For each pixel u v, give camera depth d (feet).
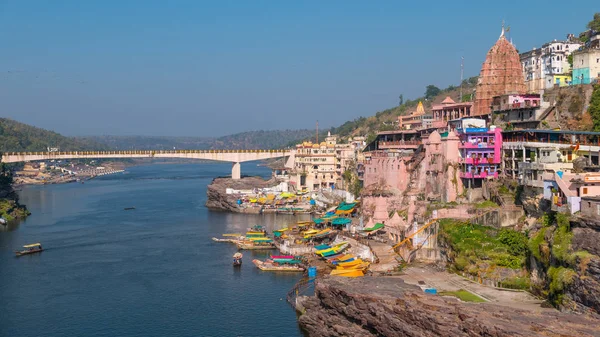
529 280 258.78
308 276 331.16
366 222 403.95
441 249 305.73
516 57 416.87
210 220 546.26
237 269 361.30
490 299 244.63
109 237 465.06
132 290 324.60
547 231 252.83
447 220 309.63
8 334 266.36
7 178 642.22
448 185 347.36
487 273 268.62
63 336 263.90
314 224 474.90
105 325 275.18
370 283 261.85
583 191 244.01
